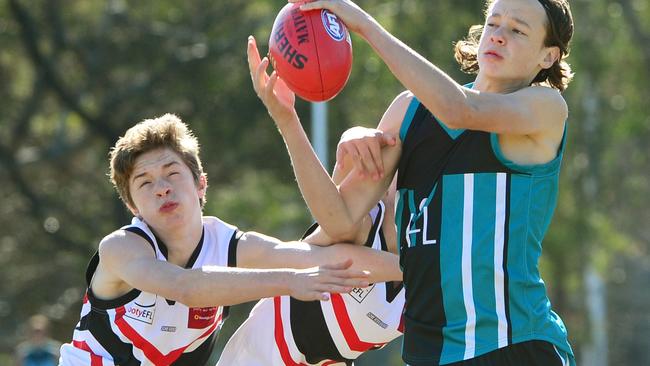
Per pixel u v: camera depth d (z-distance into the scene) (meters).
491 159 15.95
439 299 15.90
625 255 131.62
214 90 83.75
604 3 89.88
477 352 15.63
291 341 20.16
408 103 16.95
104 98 83.62
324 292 16.14
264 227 79.44
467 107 15.41
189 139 18.56
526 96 15.84
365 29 16.14
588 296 103.00
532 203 15.98
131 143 18.12
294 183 85.12
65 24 86.50
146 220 18.08
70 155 92.00
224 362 20.75
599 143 88.75
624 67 93.94
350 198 17.33
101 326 17.98
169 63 83.75
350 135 17.34
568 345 16.30
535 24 16.25
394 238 18.75
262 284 16.34
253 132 85.50
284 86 16.97
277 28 16.66
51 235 84.62
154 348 18.06
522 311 15.76
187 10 86.88
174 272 16.94
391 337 19.88
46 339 51.47
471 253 15.77
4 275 90.12
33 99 87.19
